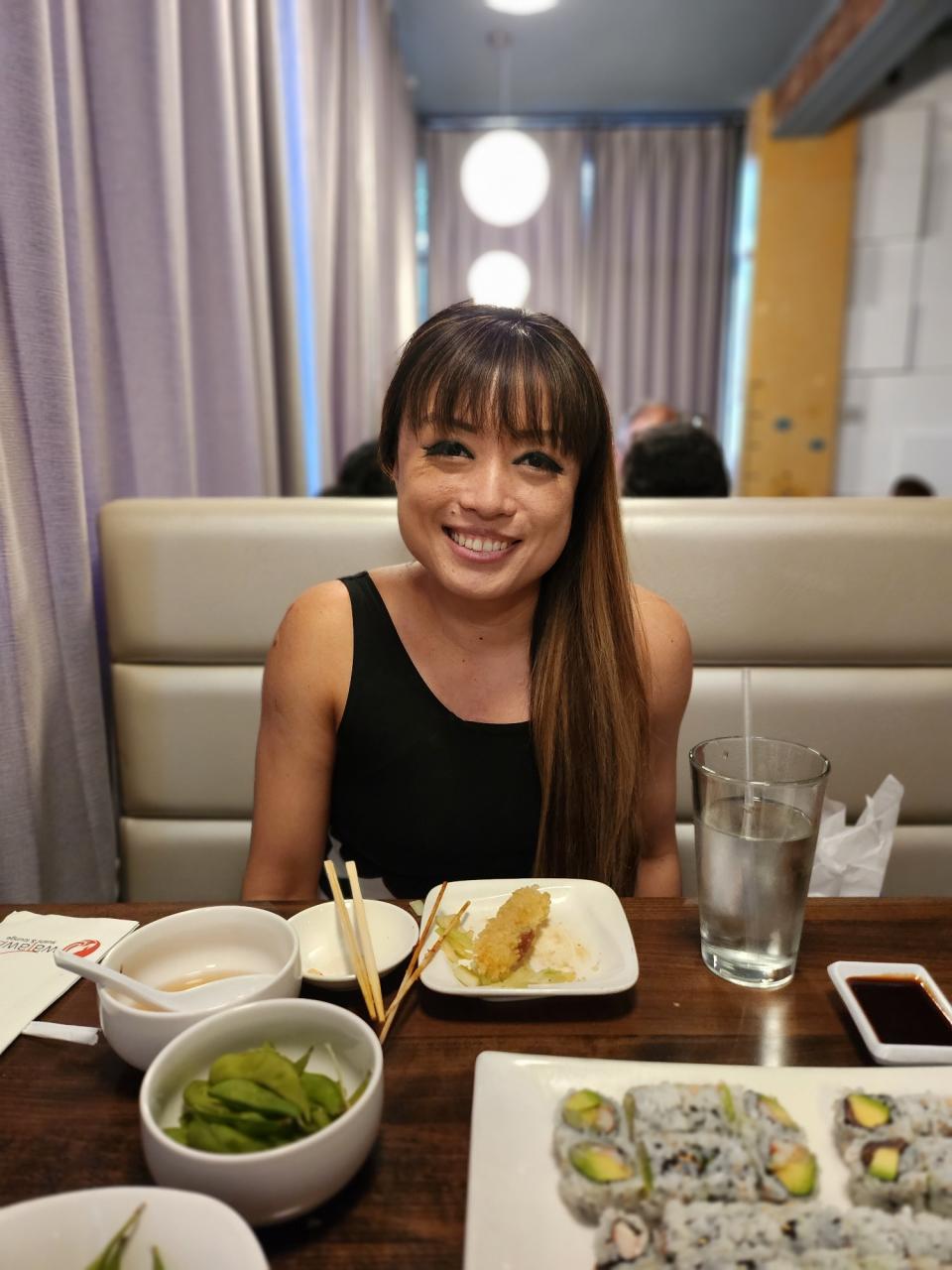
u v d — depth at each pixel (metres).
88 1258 0.43
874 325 4.79
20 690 1.20
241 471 2.04
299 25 2.62
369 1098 0.51
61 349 1.26
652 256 5.78
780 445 4.96
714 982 0.71
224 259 1.95
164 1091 0.53
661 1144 0.52
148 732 1.45
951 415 4.79
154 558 1.41
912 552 1.40
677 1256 0.47
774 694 1.43
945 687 1.43
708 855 0.71
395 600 1.08
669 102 5.43
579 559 1.04
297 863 1.09
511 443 0.89
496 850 1.08
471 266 5.86
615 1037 0.65
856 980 0.70
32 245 1.20
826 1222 0.48
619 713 1.03
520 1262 0.47
